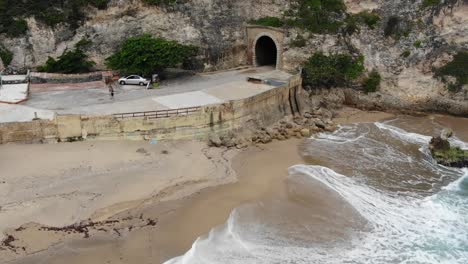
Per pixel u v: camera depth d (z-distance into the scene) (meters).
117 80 48.88
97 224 28.05
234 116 41.81
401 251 27.64
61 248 25.72
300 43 53.84
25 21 47.78
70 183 31.42
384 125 48.47
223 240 27.62
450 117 51.72
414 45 53.59
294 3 55.75
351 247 27.75
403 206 32.62
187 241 27.41
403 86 53.38
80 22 49.53
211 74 52.72
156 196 31.45
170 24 52.59
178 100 42.59
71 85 46.72
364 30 54.53
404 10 54.25
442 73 52.72
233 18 55.94
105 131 37.28
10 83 45.47
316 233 28.89
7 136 35.47
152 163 35.34
